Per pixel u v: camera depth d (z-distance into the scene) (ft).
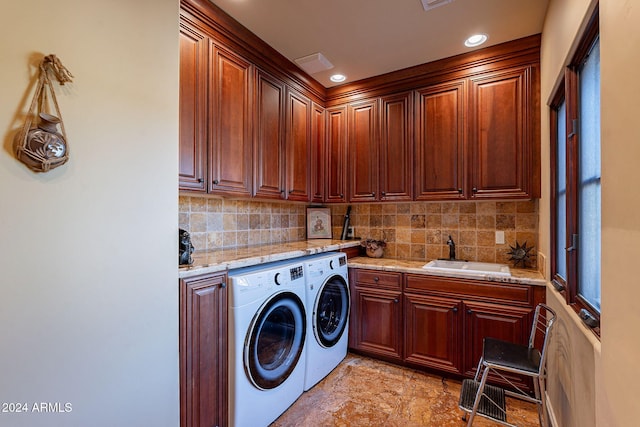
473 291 7.19
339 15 6.46
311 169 9.55
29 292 3.16
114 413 3.80
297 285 6.61
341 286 8.23
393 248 10.03
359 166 9.62
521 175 7.39
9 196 3.04
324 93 10.18
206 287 4.97
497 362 5.23
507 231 8.44
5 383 3.00
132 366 4.00
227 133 6.65
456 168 8.15
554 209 6.00
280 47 7.70
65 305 3.41
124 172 3.96
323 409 6.38
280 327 6.42
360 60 8.34
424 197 8.57
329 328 7.89
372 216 10.42
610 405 2.77
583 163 4.35
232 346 5.25
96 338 3.66
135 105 4.09
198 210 7.13
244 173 7.11
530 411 6.37
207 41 6.19
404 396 6.84
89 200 3.62
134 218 4.06
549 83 5.99
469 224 8.94
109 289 3.79
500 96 7.64
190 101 5.84
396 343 8.15
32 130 3.14
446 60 8.23
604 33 2.87
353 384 7.32
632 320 2.34
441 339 7.54
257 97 7.52
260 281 5.71
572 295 4.57
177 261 4.57
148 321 4.19
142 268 4.13
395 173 9.02
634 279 2.32
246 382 5.39
